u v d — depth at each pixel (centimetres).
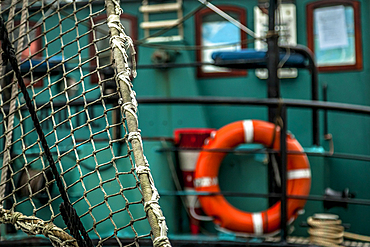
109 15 135
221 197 344
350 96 477
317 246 288
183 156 370
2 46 137
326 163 424
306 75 480
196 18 488
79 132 411
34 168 350
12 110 164
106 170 341
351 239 414
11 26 167
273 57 367
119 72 128
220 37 488
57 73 412
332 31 487
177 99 323
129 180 340
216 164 345
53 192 346
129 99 126
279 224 335
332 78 482
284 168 301
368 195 446
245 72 482
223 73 486
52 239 137
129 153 124
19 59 162
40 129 135
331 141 453
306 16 493
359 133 462
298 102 315
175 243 297
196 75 489
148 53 454
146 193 119
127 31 491
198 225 365
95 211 340
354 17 482
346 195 373
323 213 385
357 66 478
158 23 480
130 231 337
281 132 306
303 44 493
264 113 470
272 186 355
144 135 441
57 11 145
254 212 360
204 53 490
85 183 341
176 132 372
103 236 324
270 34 368
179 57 451
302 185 345
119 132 343
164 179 354
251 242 294
